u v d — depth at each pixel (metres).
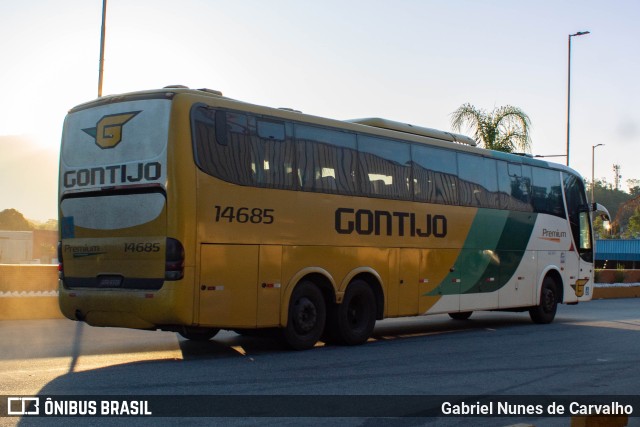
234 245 11.33
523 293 17.81
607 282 36.66
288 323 12.23
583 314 22.52
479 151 16.73
